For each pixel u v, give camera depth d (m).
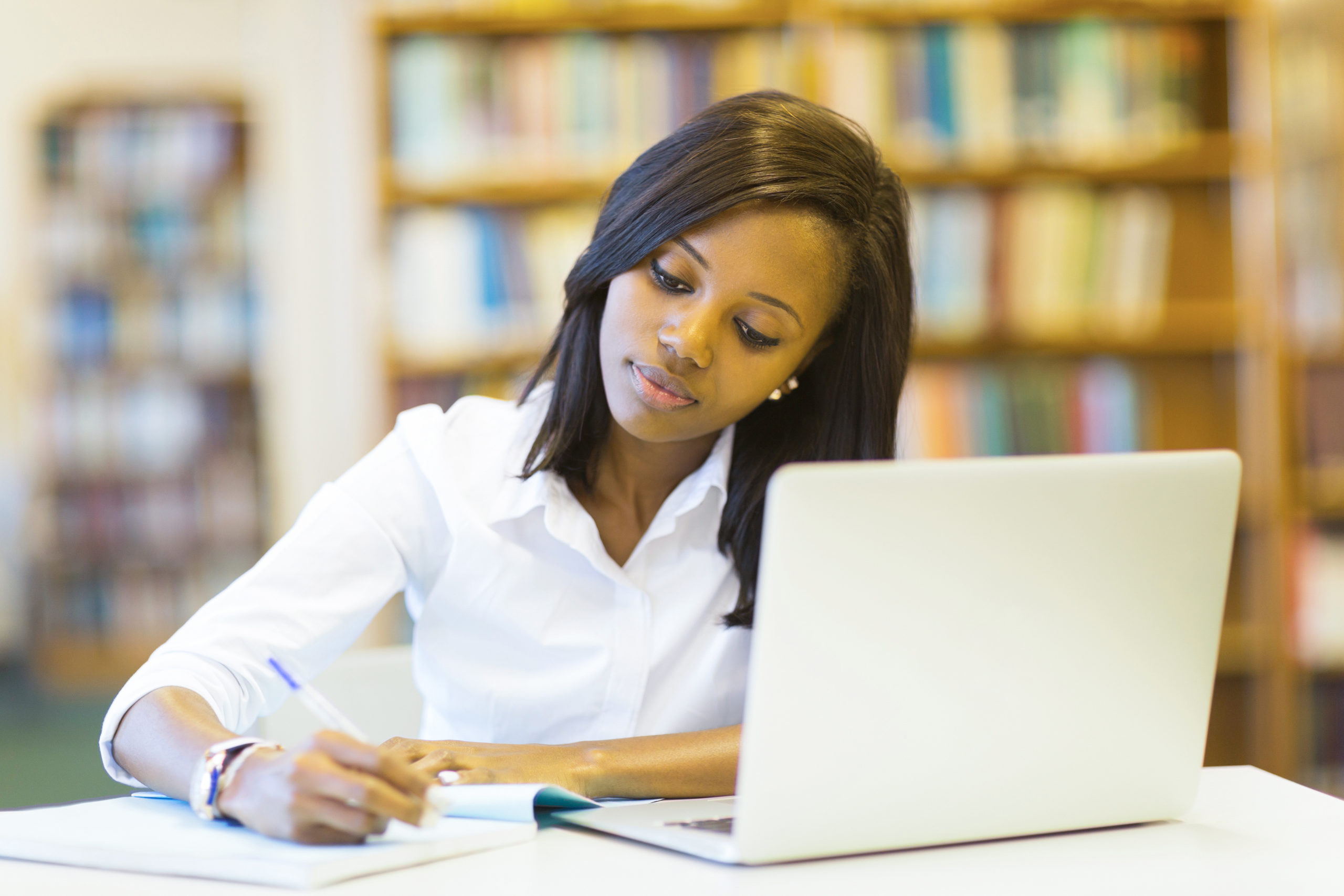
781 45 3.07
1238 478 0.83
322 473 3.91
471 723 1.24
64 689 5.01
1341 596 3.07
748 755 0.75
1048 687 0.81
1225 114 3.16
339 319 3.88
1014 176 3.06
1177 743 0.87
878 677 0.76
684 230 1.09
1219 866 0.79
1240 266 3.19
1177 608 0.83
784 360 1.14
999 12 3.04
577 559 1.21
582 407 1.21
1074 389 3.12
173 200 5.01
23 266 5.33
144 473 5.01
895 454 1.29
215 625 1.06
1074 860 0.81
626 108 3.06
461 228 3.07
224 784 0.85
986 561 0.77
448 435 1.25
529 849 0.83
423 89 3.05
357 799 0.76
